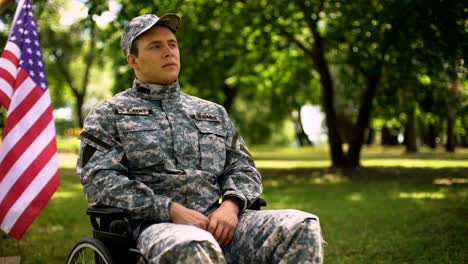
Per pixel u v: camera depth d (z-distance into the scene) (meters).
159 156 3.01
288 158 22.14
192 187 3.02
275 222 2.85
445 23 11.01
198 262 2.50
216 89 15.94
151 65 3.13
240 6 14.42
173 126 3.09
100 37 13.76
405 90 14.73
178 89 3.22
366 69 14.06
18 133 4.11
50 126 4.21
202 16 14.32
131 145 3.01
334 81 17.66
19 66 4.26
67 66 32.12
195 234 2.59
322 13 14.60
